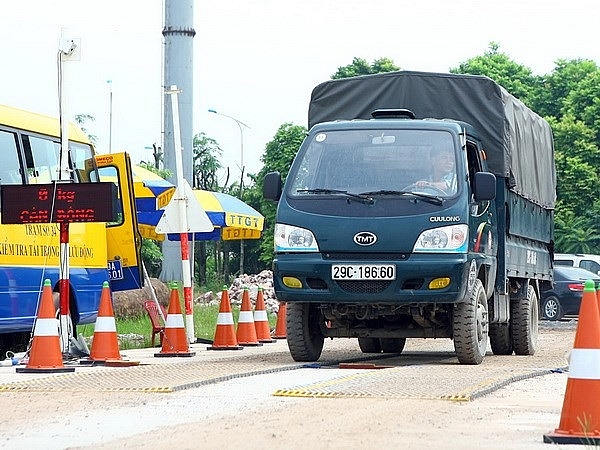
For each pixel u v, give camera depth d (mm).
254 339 43125
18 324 34750
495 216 35562
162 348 36094
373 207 31219
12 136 36188
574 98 172000
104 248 40062
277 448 15727
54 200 31188
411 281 30875
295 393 22500
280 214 31734
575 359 16984
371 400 21453
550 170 44938
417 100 36406
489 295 34375
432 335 33031
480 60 189750
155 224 56188
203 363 31859
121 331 51844
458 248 30859
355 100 36906
